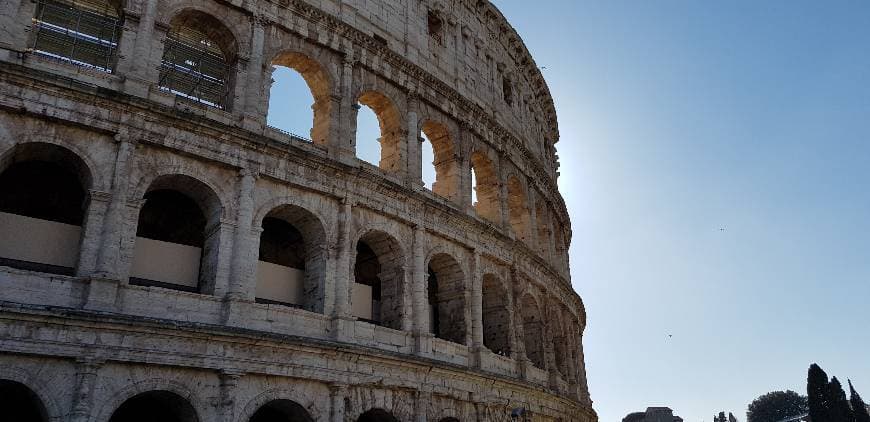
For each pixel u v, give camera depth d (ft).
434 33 195.52
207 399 111.65
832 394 504.02
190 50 159.43
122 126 116.78
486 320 181.16
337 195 140.36
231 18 140.36
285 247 153.28
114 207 112.27
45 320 99.50
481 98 201.67
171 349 109.40
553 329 215.51
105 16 137.49
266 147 131.44
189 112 123.34
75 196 128.57
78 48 149.48
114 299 107.65
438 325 171.22
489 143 194.70
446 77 187.42
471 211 176.24
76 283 106.32
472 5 210.79
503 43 227.40
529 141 233.14
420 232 154.30
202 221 140.77
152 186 125.59
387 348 139.85
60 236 114.83
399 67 168.35
